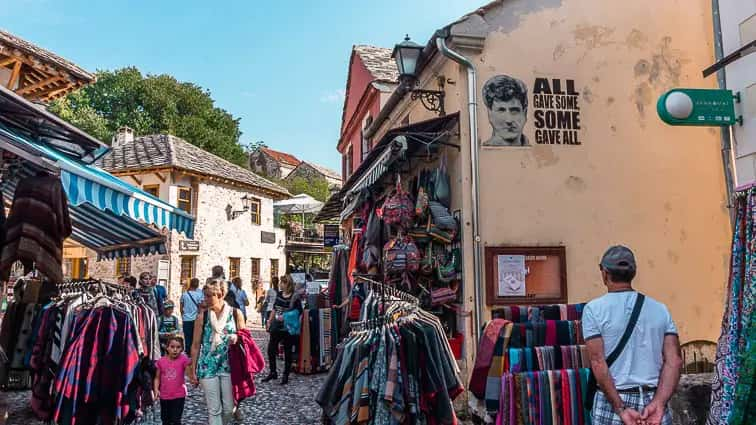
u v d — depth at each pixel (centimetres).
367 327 448
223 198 2389
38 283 781
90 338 544
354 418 403
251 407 748
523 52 741
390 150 673
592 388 350
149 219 566
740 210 381
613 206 735
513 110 726
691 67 785
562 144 734
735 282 377
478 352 488
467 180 710
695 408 475
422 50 771
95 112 3662
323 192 4684
